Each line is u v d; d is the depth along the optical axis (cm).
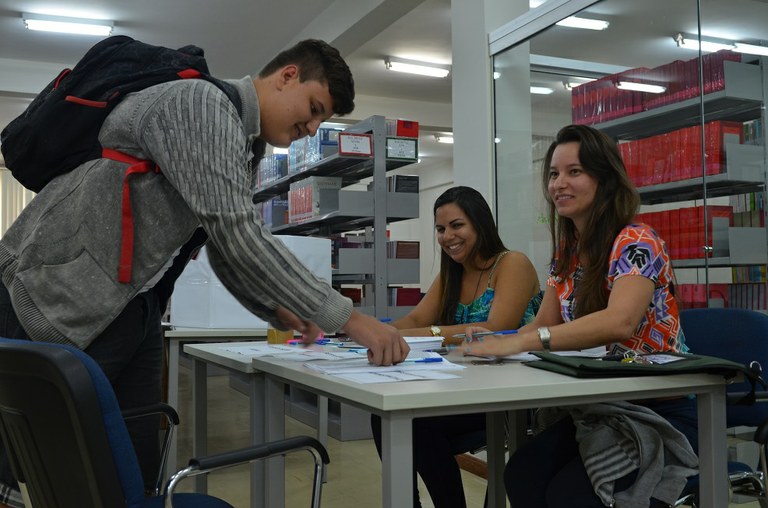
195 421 227
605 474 134
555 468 153
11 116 973
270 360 157
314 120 156
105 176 132
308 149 515
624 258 158
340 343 212
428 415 109
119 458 92
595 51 334
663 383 127
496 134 385
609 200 168
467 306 237
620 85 327
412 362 143
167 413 162
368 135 450
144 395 162
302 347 199
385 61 756
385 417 107
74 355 90
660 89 312
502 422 208
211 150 128
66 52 719
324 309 132
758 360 190
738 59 283
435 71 781
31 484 105
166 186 135
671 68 307
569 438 158
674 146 309
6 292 133
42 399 93
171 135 128
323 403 391
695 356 140
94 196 131
